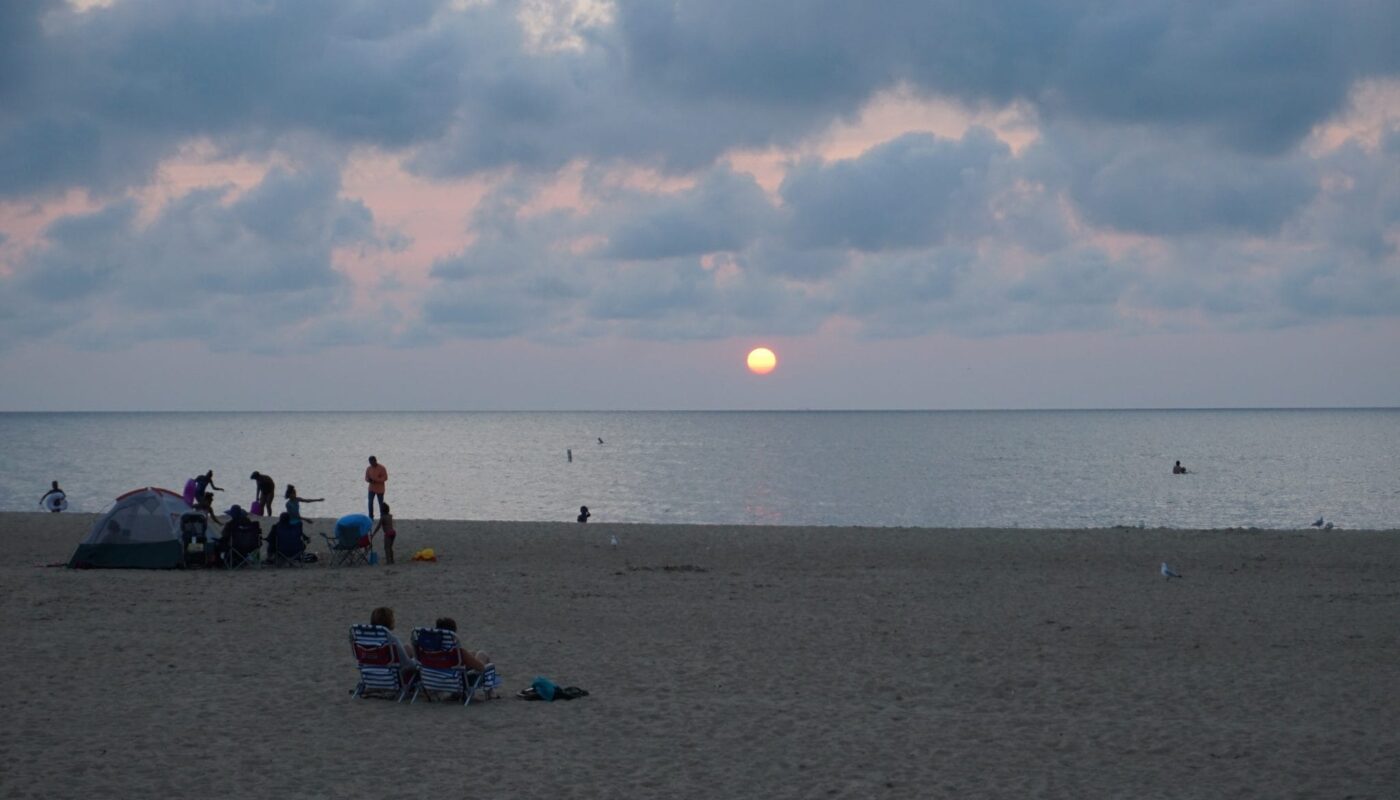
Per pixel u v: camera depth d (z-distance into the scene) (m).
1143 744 10.98
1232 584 21.92
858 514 50.47
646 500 57.91
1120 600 19.95
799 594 20.47
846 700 12.74
